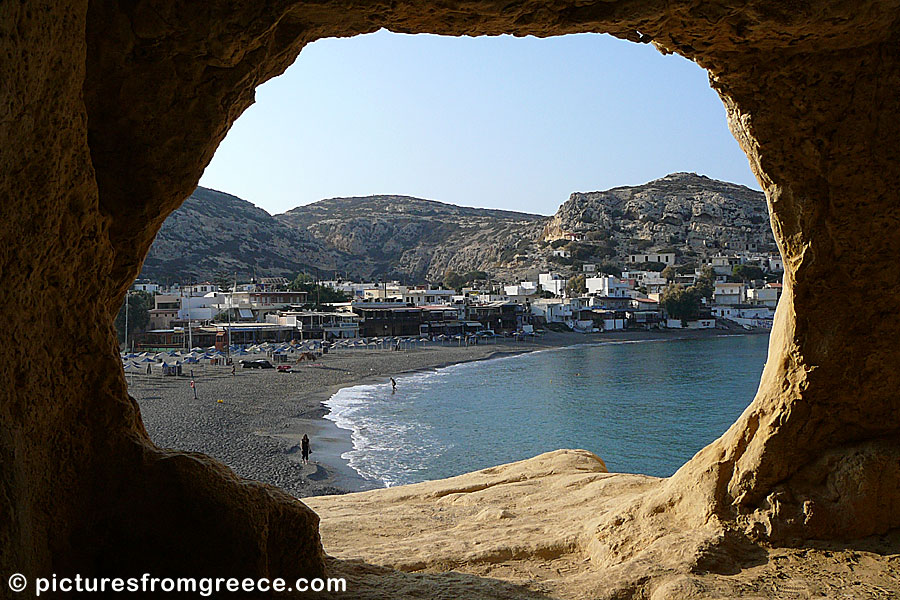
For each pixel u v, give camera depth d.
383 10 5.18
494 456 29.38
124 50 4.93
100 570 4.64
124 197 5.41
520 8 5.21
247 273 159.50
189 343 72.44
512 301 111.38
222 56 5.05
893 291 6.17
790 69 5.91
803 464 6.43
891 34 5.61
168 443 29.64
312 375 55.78
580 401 44.22
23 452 3.90
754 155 6.46
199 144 5.45
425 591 5.50
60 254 4.32
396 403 43.34
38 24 3.54
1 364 3.73
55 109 3.92
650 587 5.58
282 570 5.17
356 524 9.04
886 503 6.04
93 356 4.75
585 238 173.88
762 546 6.08
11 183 3.70
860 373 6.31
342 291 116.06
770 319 113.69
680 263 157.00
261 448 29.02
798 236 6.37
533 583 5.82
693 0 5.19
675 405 42.28
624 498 9.04
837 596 5.19
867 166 6.02
